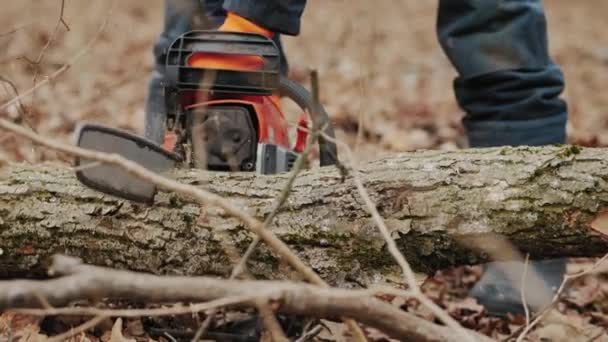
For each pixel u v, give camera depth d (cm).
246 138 256
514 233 240
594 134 607
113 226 246
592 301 327
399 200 240
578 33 1298
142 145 235
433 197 240
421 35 1181
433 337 178
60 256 154
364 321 174
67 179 253
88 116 554
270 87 252
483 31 313
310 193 243
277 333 168
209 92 253
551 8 1633
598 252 244
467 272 350
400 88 777
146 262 247
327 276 242
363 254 241
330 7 1403
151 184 238
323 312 167
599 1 1692
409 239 240
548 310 223
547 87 314
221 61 252
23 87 607
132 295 154
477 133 320
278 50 254
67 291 149
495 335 288
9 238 250
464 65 317
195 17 265
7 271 256
